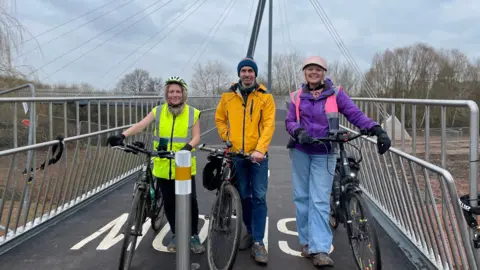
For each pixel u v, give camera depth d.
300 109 3.15
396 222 3.76
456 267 2.67
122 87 54.69
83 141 4.72
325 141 2.90
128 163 6.23
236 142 3.24
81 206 4.61
